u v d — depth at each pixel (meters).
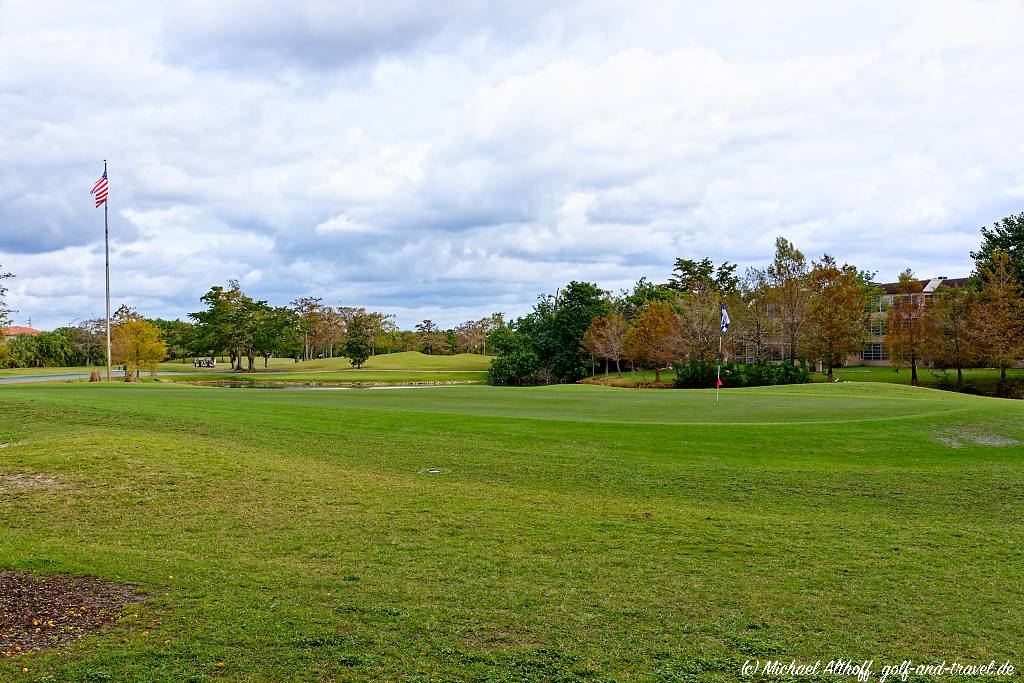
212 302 94.19
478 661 6.09
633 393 33.38
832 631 6.96
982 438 17.75
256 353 103.62
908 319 61.31
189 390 33.09
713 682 5.80
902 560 9.36
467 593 7.77
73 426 17.77
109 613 6.93
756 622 7.13
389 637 6.53
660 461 15.31
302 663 5.96
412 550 9.40
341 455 15.70
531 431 18.30
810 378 59.38
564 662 6.11
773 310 63.47
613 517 11.29
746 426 18.73
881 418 19.92
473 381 75.06
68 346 104.06
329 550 9.31
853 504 12.49
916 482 13.81
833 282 62.84
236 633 6.52
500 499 12.31
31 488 12.05
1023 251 66.06
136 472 13.05
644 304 81.88
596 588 8.05
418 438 17.44
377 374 79.81
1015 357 53.88
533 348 75.06
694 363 62.06
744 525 10.95
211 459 14.30
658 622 7.07
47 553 8.82
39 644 6.20
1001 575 8.84
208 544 9.50
